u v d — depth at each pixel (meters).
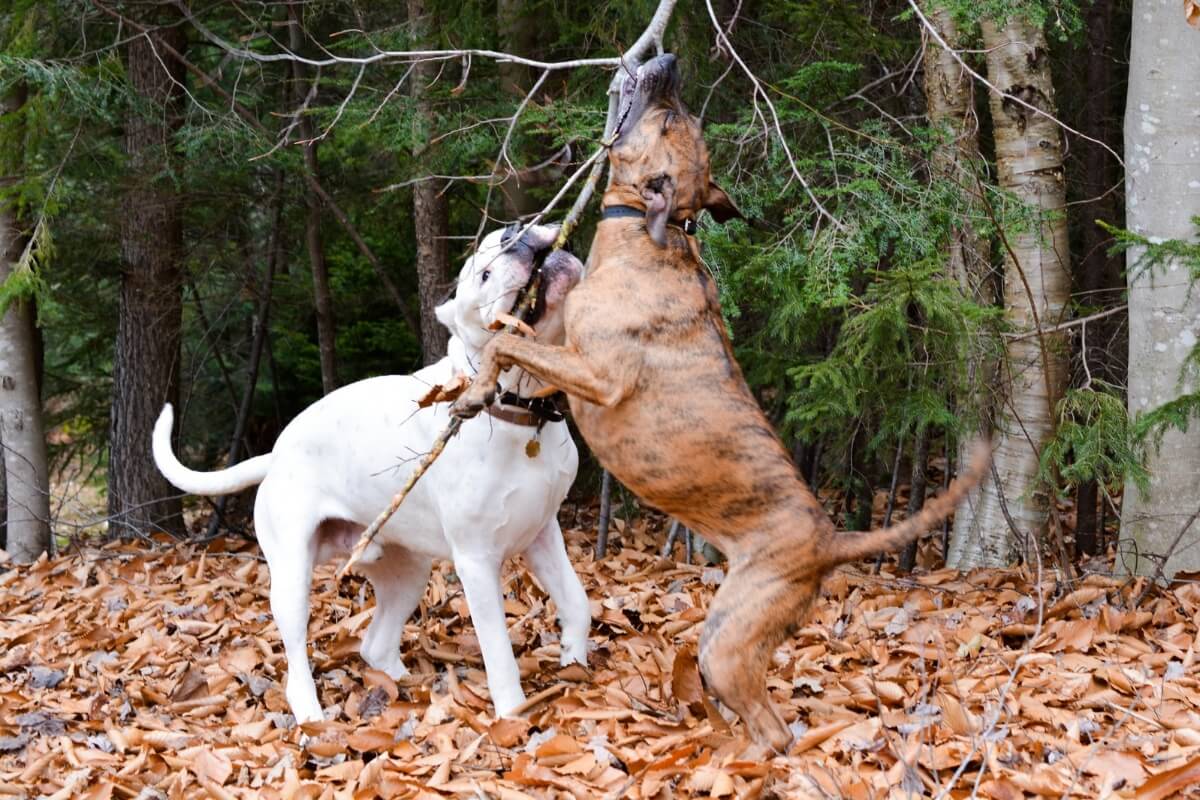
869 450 6.87
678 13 6.94
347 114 7.27
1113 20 9.73
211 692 5.51
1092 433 5.86
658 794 3.83
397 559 5.32
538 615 6.27
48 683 5.73
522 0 7.89
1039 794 3.67
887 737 3.87
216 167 8.69
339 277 10.89
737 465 3.83
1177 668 4.88
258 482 5.34
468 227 9.98
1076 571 6.77
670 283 3.96
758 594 3.80
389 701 5.11
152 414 9.66
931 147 6.18
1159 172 6.02
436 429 4.62
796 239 6.25
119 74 8.20
